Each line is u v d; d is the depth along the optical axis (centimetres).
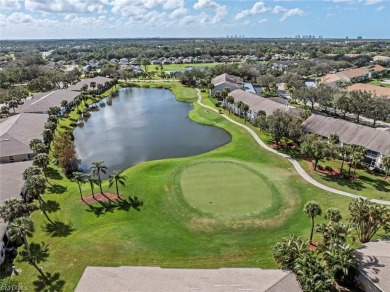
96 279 3234
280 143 8162
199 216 4831
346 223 4541
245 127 9619
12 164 6350
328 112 11394
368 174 6394
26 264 3991
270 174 6266
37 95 13250
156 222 4784
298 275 3147
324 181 6031
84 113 11788
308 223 4659
